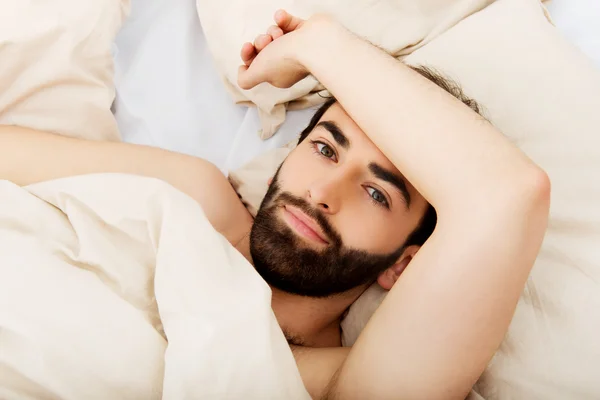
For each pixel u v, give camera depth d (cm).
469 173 54
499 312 54
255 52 83
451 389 55
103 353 51
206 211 85
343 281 73
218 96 104
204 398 50
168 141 99
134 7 108
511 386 63
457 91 77
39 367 49
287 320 77
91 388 50
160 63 104
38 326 50
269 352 52
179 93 102
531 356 63
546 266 68
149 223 59
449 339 54
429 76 77
